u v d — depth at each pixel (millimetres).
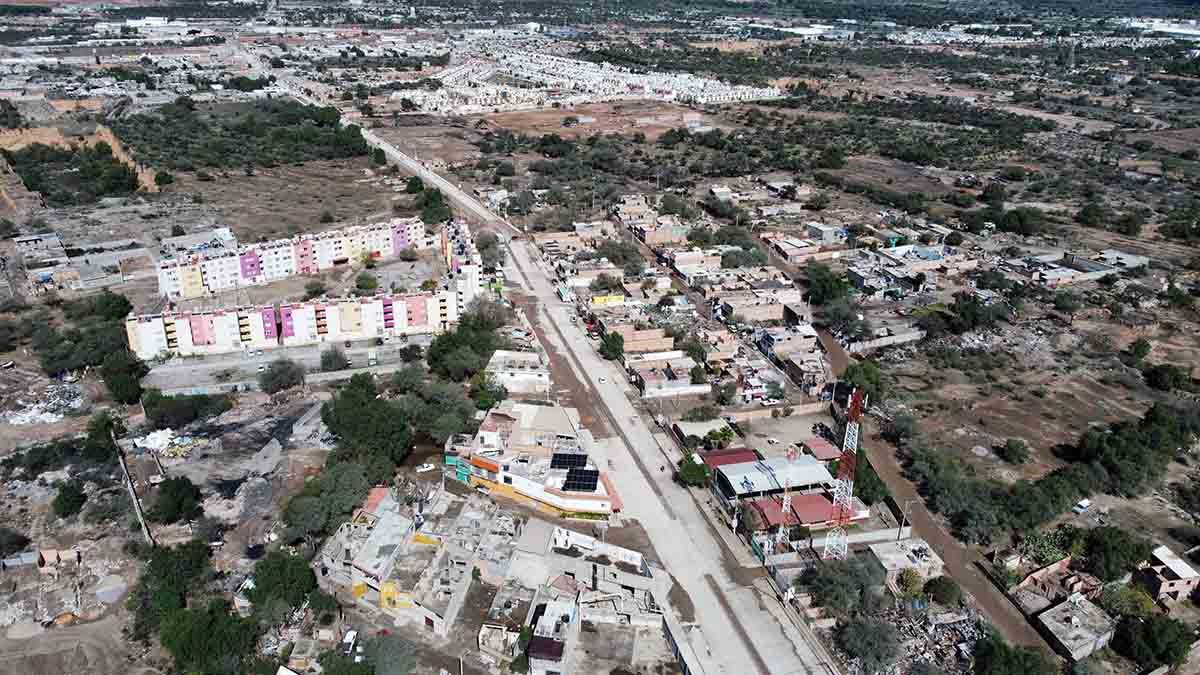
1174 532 172500
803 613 149000
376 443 183625
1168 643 137625
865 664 137875
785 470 183125
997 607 152375
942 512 178625
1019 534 170250
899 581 155750
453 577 148500
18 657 132625
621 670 136125
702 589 155250
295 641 137625
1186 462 199625
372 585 146250
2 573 151500
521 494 177500
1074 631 142750
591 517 173125
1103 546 158375
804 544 165000
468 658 136750
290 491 176750
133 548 156875
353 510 166875
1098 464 187250
